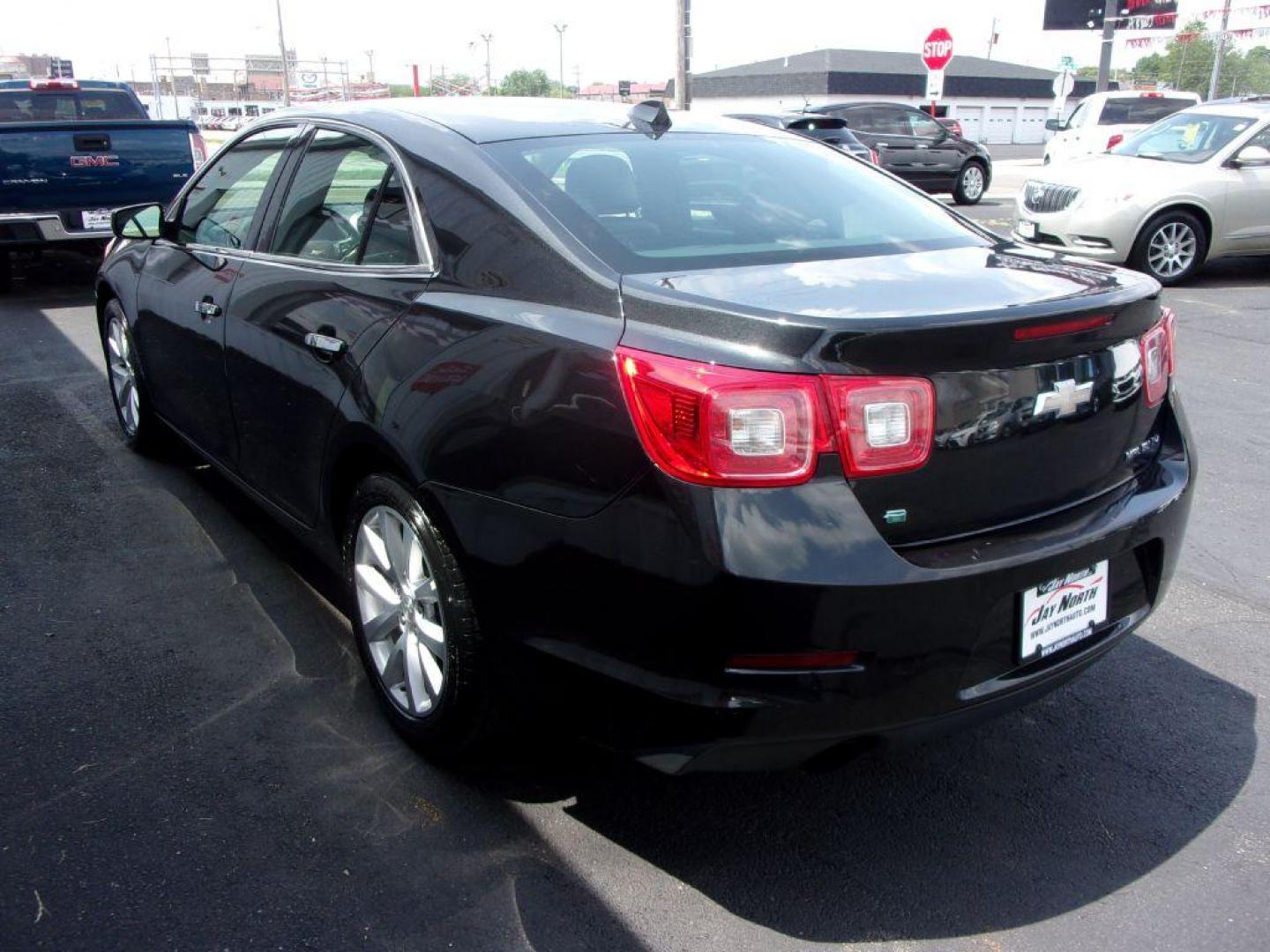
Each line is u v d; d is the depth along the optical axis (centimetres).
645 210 278
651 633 217
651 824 269
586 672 231
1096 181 1057
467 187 281
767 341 209
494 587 246
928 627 215
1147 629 376
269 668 335
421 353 267
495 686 259
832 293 234
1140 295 252
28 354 736
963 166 1902
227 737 299
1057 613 239
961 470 222
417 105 343
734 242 272
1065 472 242
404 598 285
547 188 276
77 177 890
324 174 341
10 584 390
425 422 259
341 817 267
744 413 205
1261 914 241
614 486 219
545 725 256
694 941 230
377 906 238
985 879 252
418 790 279
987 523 229
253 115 6488
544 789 281
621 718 228
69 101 1147
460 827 265
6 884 240
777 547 204
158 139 916
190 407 419
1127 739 310
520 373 239
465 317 260
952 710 225
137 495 477
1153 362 265
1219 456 551
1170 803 281
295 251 342
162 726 303
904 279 250
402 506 273
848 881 250
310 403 309
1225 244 1045
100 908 234
